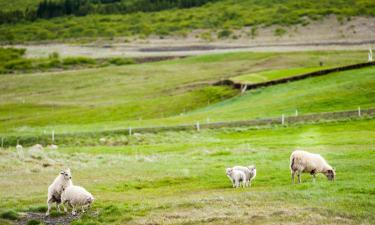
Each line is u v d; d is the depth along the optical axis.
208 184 34.09
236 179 31.77
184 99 115.12
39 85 153.75
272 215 22.14
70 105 125.12
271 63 159.88
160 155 52.06
